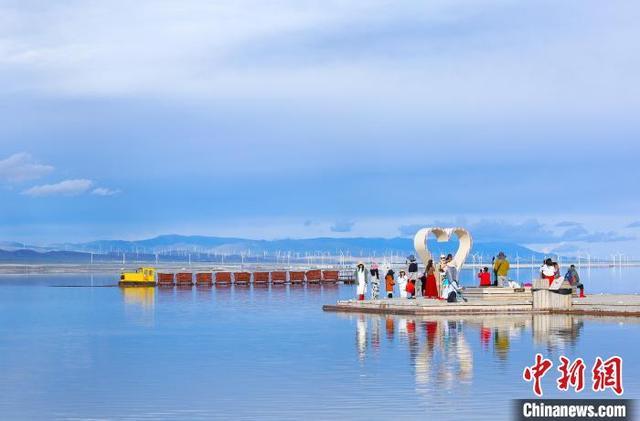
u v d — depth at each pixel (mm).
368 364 26734
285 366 26719
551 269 44531
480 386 22891
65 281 127312
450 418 19391
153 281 96125
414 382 23516
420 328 37031
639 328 35875
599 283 108625
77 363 28000
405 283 53625
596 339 31828
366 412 20031
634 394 22000
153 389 23094
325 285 95125
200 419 19609
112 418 19766
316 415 19812
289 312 49031
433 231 51688
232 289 85062
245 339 34250
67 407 20906
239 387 23219
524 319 41031
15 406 21047
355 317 44281
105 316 47500
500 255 50312
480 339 32344
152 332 37656
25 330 39188
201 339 34531
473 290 48781
